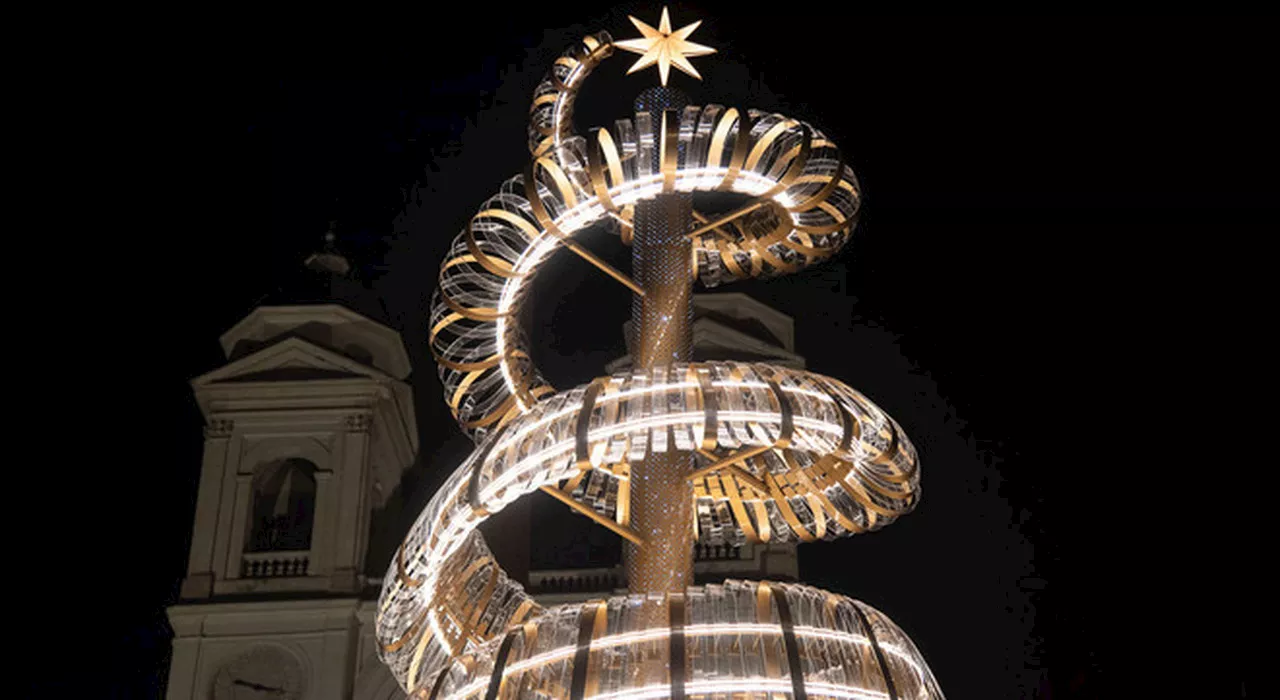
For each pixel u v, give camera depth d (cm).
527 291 1027
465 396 1073
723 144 881
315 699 2736
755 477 1040
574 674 711
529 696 739
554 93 1045
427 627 906
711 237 1130
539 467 782
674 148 866
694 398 774
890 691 733
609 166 893
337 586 2886
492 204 1012
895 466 871
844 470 962
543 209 917
